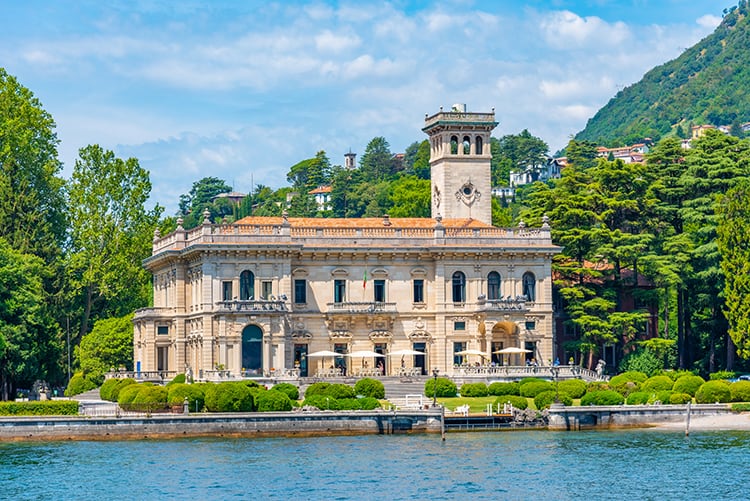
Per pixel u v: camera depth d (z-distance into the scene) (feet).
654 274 524.93
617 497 292.81
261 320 474.49
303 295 493.36
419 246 499.51
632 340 530.27
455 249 500.33
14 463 335.26
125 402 394.11
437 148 540.93
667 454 349.61
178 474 319.06
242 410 389.39
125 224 583.58
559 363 513.45
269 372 464.65
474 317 503.20
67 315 555.69
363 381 433.48
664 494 296.10
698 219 533.96
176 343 501.15
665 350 523.29
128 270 574.15
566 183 561.43
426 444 368.48
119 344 532.73
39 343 472.03
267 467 328.08
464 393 452.76
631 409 409.08
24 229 558.56
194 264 490.90
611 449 358.64
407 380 472.44
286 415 385.09
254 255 479.41
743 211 499.51
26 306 456.04
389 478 313.32
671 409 413.18
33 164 579.89
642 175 553.64
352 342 496.64
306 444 367.66
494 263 506.89
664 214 548.31
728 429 401.70
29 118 576.61
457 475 317.42
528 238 510.58
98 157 580.30
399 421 392.27
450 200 532.73
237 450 355.97
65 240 597.11
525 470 324.39
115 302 580.71
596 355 531.50
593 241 535.19
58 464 333.62
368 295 498.69
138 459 340.80
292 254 485.97
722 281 520.01
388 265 501.56
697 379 441.68
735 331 485.97
